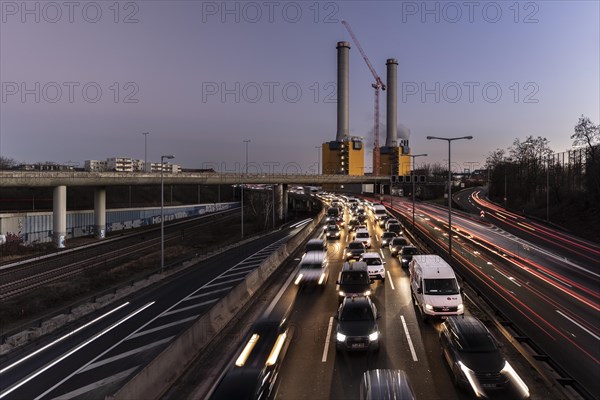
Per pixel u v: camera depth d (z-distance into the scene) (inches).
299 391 541.3
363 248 1583.4
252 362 520.1
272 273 1359.5
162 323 899.4
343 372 596.4
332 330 780.0
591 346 706.2
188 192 6441.9
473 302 906.7
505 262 1550.2
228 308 899.4
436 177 5546.3
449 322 628.7
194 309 1000.9
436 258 970.1
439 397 519.8
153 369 537.3
